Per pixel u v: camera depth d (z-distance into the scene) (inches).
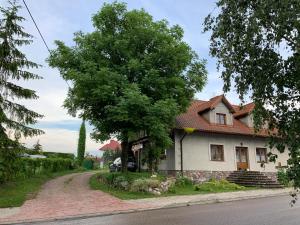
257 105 242.7
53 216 514.3
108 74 848.3
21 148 704.4
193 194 799.7
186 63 945.5
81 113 962.7
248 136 1198.3
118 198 708.7
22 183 848.9
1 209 575.2
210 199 714.2
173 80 901.2
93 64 850.8
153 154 998.4
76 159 1820.9
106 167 1991.9
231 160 1143.0
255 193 836.6
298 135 226.2
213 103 1156.5
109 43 917.2
